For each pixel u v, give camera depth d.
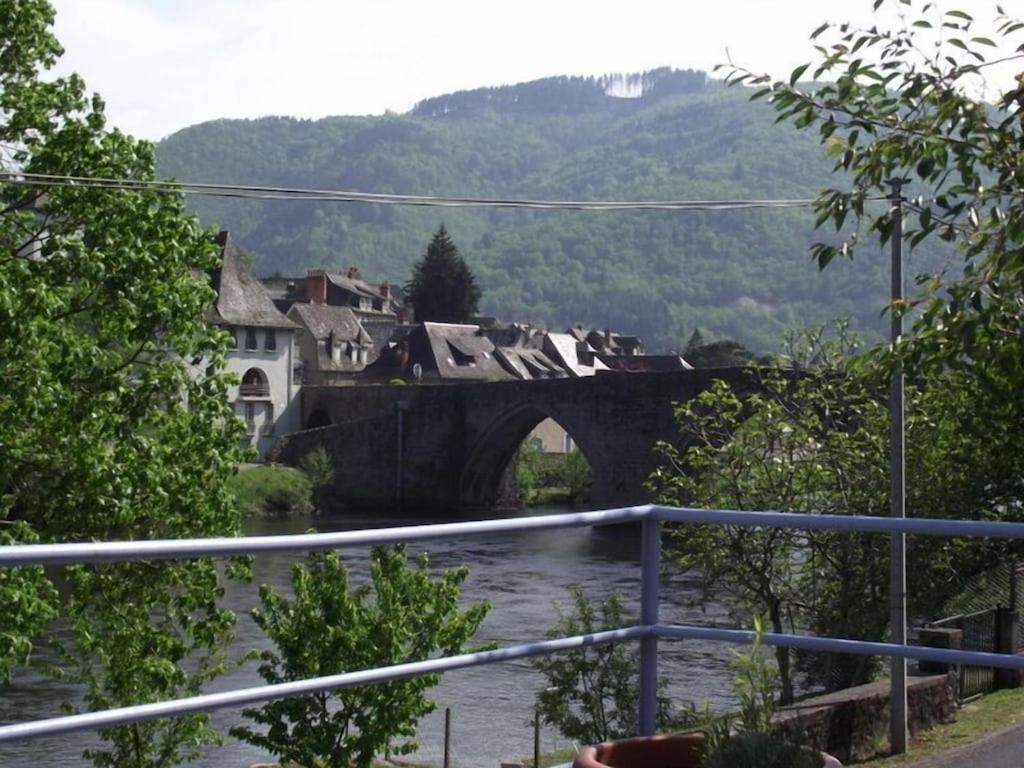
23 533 14.10
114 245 16.02
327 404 75.06
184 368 16.33
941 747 6.98
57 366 15.16
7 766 16.25
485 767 15.57
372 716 13.64
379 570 14.27
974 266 5.84
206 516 16.00
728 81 6.39
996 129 5.85
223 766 16.70
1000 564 15.70
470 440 70.31
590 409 64.62
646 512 5.29
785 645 5.35
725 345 114.56
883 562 15.24
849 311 128.38
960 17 5.93
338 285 115.00
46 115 16.64
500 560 39.84
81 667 15.77
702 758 4.04
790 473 16.55
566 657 15.03
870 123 6.10
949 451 15.73
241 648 24.77
